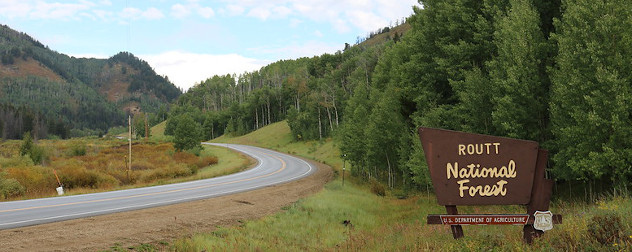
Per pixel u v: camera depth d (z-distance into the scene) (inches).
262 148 3944.4
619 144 598.5
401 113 1342.3
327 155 2783.0
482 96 892.6
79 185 1182.3
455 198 243.1
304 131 3944.4
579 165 627.5
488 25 998.4
